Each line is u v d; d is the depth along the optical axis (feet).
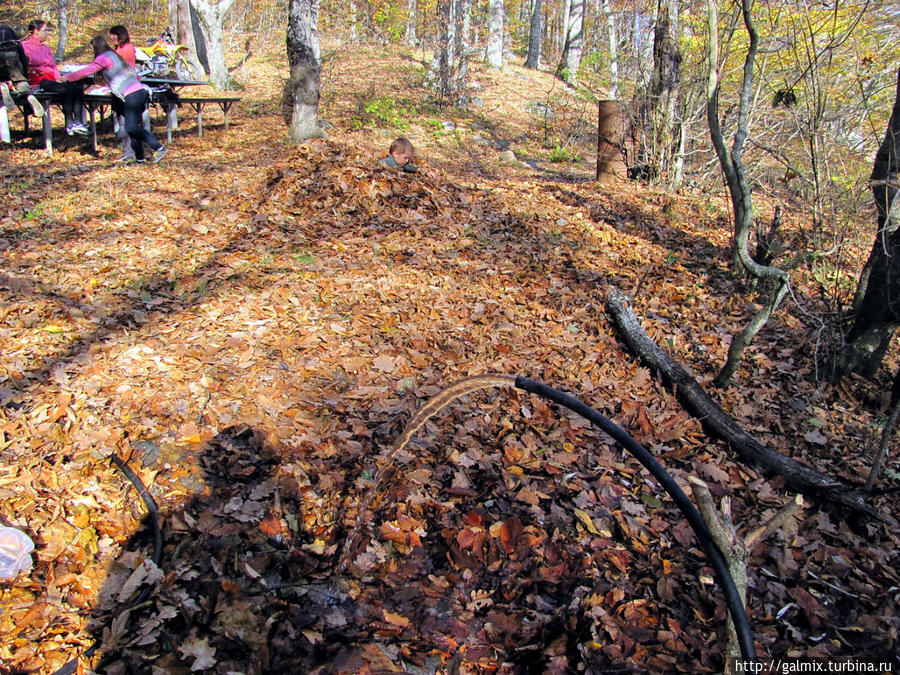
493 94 65.36
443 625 8.51
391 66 73.97
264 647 7.88
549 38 131.64
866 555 10.39
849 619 9.17
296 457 11.00
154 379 12.51
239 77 66.95
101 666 7.52
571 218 26.48
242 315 15.43
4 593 8.07
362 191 24.00
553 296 18.86
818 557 10.25
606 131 35.14
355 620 8.44
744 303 19.84
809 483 11.60
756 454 12.39
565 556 9.61
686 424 13.26
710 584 9.41
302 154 25.82
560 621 8.64
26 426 10.87
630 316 16.63
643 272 21.62
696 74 32.63
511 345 15.79
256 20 99.30
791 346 17.38
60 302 15.14
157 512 9.54
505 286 19.13
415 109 53.72
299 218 22.50
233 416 11.76
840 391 15.34
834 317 16.72
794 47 16.90
